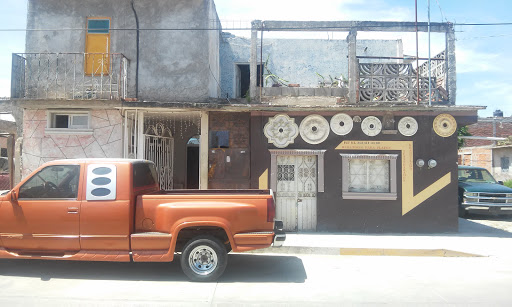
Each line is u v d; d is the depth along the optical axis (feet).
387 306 16.42
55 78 36.14
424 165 32.22
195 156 50.03
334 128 32.55
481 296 17.78
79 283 19.31
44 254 19.77
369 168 33.17
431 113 32.30
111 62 35.96
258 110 32.68
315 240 28.99
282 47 53.62
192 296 17.49
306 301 16.97
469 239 29.84
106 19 36.94
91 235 19.44
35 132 33.42
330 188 32.40
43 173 20.15
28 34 36.73
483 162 81.71
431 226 32.04
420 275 21.40
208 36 36.60
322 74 53.42
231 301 16.89
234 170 33.81
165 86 36.11
